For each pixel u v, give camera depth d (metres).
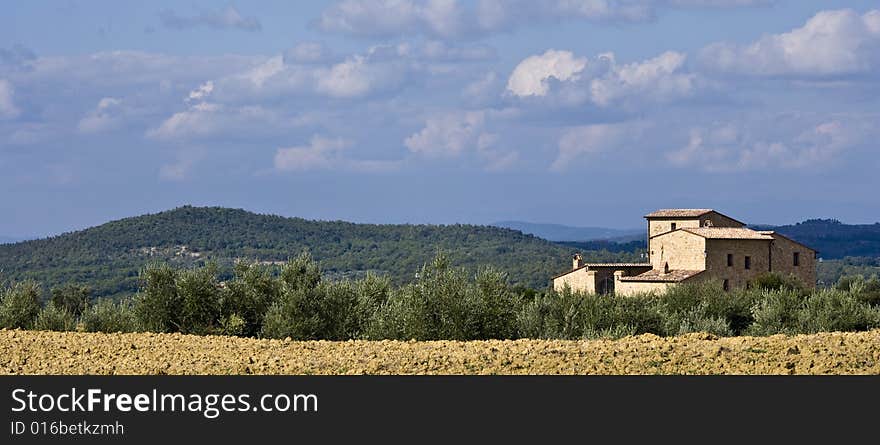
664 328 58.41
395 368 32.94
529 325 54.34
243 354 37.28
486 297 53.22
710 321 61.38
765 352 33.47
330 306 56.75
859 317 60.66
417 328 51.66
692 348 34.25
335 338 55.81
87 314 59.09
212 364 35.00
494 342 38.78
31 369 35.12
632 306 59.09
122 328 58.41
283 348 38.91
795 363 31.73
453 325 51.69
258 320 59.62
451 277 53.09
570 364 32.47
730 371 30.98
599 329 55.72
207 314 59.00
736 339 37.06
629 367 31.84
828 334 38.59
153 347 40.22
